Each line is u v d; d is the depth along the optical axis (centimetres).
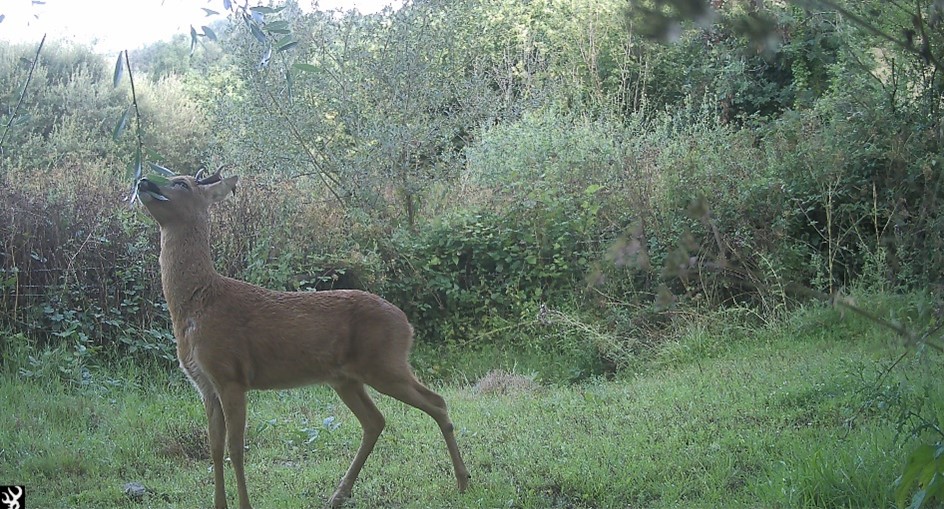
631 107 1906
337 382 646
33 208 986
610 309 1157
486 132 1488
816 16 831
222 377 610
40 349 960
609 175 1285
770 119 1600
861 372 789
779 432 701
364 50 1346
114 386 924
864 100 1185
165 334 986
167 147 2014
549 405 872
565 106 1803
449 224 1265
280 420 852
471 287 1243
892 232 1063
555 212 1244
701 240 1132
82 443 764
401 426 823
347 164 1316
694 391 852
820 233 1167
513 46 1973
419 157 1397
